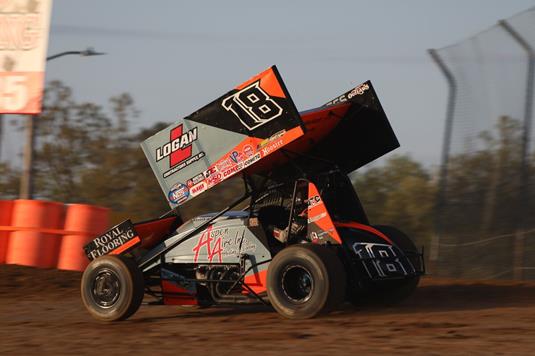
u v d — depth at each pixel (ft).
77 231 74.69
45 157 125.39
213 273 50.98
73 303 60.64
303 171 49.55
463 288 60.29
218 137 48.49
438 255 66.85
